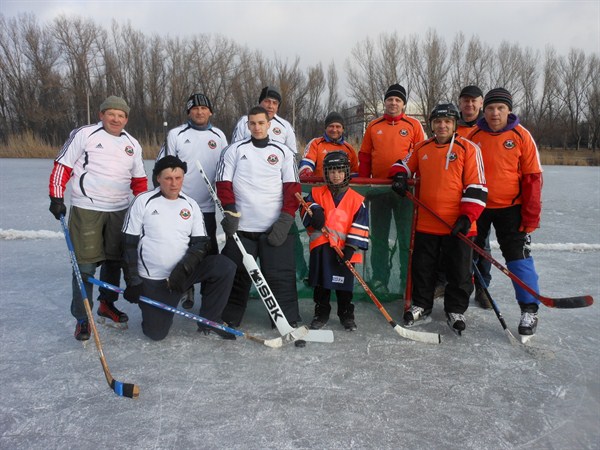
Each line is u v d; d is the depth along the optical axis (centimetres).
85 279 303
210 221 378
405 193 334
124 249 294
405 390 245
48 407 228
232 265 301
